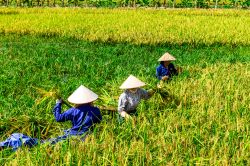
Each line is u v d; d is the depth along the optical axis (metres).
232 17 40.12
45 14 40.59
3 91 11.59
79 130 7.36
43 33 26.19
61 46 21.91
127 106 8.56
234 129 7.26
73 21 33.22
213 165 5.87
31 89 11.94
